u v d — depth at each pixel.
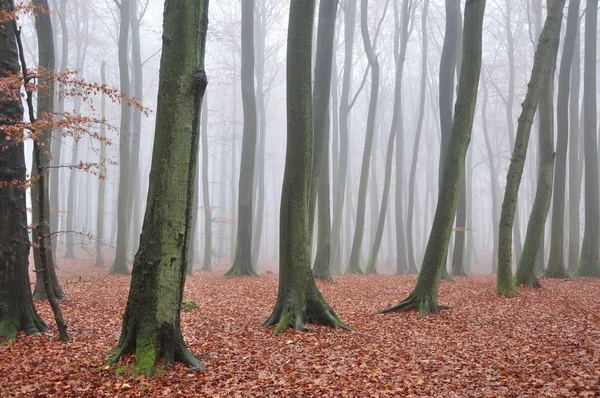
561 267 19.86
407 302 12.02
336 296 15.00
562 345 8.21
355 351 8.23
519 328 9.73
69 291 14.95
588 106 21.38
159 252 6.76
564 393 5.95
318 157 17.20
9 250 8.58
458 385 6.43
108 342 8.41
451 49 20.81
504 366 7.20
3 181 7.94
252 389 6.25
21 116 8.81
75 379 6.46
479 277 24.33
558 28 16.73
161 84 6.80
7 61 8.63
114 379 6.39
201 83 6.84
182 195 6.83
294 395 6.09
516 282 15.98
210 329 9.86
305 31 10.21
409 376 6.84
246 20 22.42
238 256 22.03
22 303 8.73
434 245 11.95
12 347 7.89
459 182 11.98
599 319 10.09
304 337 9.14
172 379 6.46
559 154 19.97
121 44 23.66
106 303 12.78
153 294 6.78
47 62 13.27
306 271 10.23
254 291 15.99
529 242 16.03
